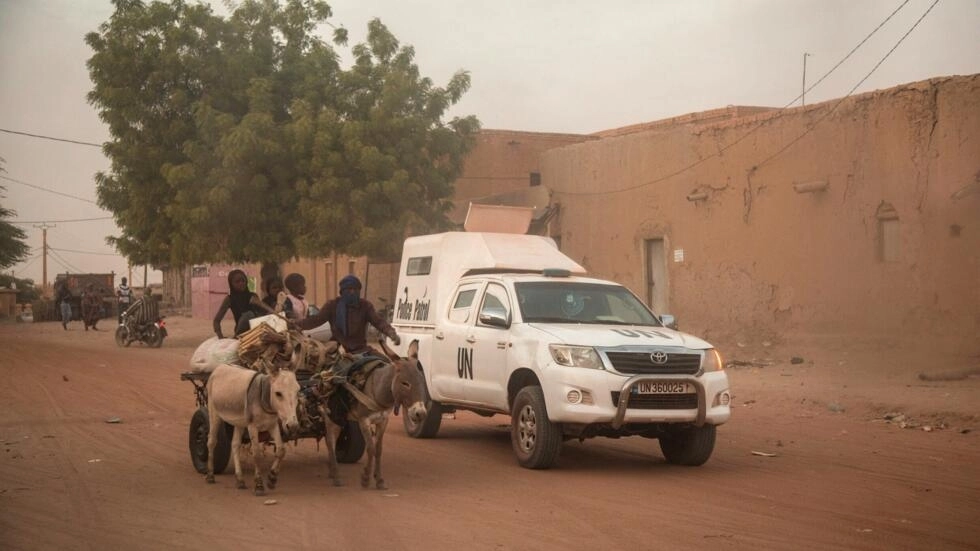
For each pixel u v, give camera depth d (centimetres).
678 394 1044
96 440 1296
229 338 1092
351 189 2839
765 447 1234
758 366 2092
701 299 2481
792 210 2217
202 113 2798
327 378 973
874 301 2028
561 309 1176
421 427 1352
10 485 989
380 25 3055
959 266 1864
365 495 940
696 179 2495
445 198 3197
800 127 2192
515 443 1108
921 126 1927
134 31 2945
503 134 3878
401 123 2877
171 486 986
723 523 809
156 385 2003
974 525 799
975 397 1518
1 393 1855
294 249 2923
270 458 1175
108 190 3086
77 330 4519
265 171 2892
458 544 745
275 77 3027
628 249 2745
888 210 2000
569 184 3005
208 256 2883
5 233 6103
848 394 1634
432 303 1418
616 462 1145
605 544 742
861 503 887
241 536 775
